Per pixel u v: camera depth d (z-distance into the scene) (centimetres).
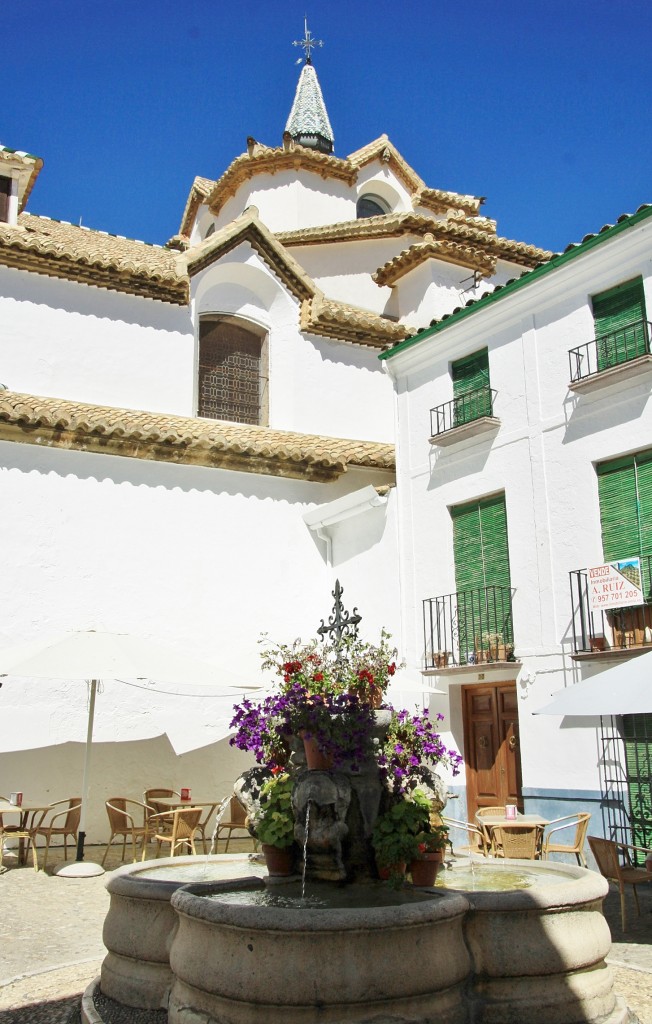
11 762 1280
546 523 1227
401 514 1501
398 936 467
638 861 1023
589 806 1092
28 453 1381
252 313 1880
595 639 1109
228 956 466
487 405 1359
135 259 1736
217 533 1520
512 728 1259
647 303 1134
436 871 593
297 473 1603
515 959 506
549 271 1246
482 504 1357
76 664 1063
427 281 1920
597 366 1189
